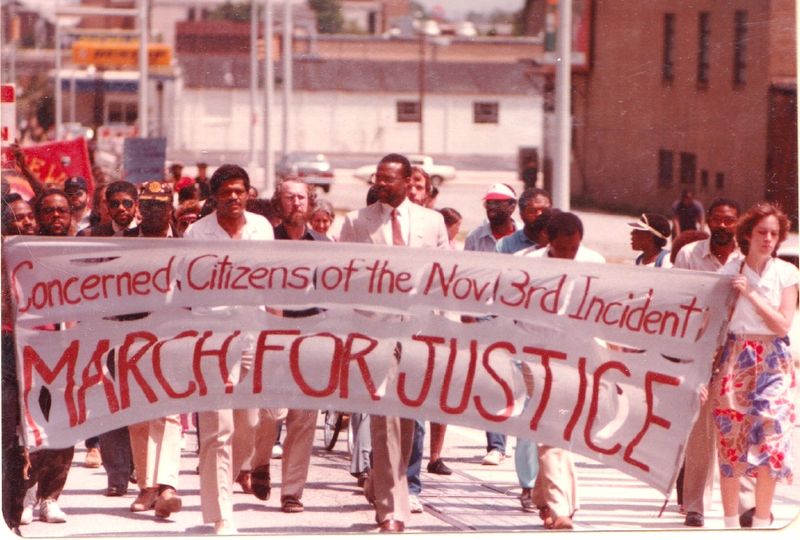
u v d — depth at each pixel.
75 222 11.45
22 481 7.75
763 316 8.39
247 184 8.48
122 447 8.98
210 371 8.12
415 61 19.14
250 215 8.60
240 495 9.55
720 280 8.31
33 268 7.91
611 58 12.45
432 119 19.84
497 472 10.53
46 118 25.55
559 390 8.30
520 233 10.11
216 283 8.11
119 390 8.02
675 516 8.72
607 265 8.27
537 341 8.28
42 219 8.58
